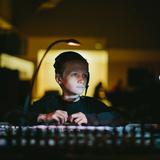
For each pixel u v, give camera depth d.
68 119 2.18
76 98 2.38
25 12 15.26
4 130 1.55
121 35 19.25
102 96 8.09
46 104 2.41
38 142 1.20
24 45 14.27
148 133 1.38
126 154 1.09
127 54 19.48
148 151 1.12
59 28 18.77
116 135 1.30
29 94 2.89
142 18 19.20
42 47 18.45
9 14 13.70
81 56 2.35
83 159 1.03
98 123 2.12
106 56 19.31
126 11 19.16
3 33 11.13
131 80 13.56
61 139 1.24
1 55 10.07
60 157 1.04
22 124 2.06
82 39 19.09
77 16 18.97
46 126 1.68
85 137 1.25
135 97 9.68
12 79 6.93
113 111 2.40
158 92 9.28
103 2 19.05
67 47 13.82
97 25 19.09
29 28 17.69
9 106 5.97
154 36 19.25
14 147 1.13
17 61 12.18
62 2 18.75
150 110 5.77
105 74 19.41
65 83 2.35
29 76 13.96
